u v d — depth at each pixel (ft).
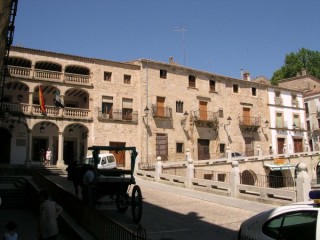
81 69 119.55
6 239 26.99
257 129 154.81
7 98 112.47
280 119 164.86
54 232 29.60
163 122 128.47
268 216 20.08
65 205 46.52
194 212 48.44
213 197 61.26
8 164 101.19
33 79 108.17
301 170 50.60
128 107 123.65
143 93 125.39
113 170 41.78
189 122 135.03
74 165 65.16
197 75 140.56
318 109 193.77
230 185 62.54
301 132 171.32
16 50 106.83
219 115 144.05
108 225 29.43
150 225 40.16
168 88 131.75
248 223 21.43
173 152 129.08
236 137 147.54
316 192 18.24
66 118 111.34
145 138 123.03
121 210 44.78
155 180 85.76
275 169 129.39
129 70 125.59
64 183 74.90
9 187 70.18
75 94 121.60
